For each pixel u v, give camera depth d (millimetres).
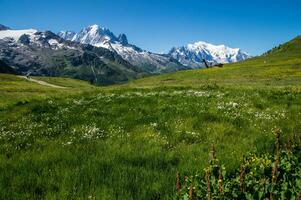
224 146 13125
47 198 8422
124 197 8422
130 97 27078
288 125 16672
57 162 11281
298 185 7566
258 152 11828
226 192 7418
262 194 7266
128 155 11930
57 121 18812
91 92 35344
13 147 13672
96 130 15836
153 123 17094
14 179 9734
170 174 9961
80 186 9031
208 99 24781
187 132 15188
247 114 19281
